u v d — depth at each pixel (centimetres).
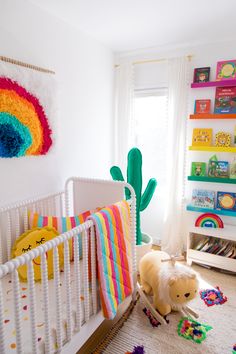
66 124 236
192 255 265
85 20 221
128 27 235
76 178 214
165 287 175
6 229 179
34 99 191
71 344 136
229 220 279
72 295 152
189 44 269
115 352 162
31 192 202
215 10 200
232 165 262
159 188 312
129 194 240
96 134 282
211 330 181
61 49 221
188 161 288
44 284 114
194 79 269
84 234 141
